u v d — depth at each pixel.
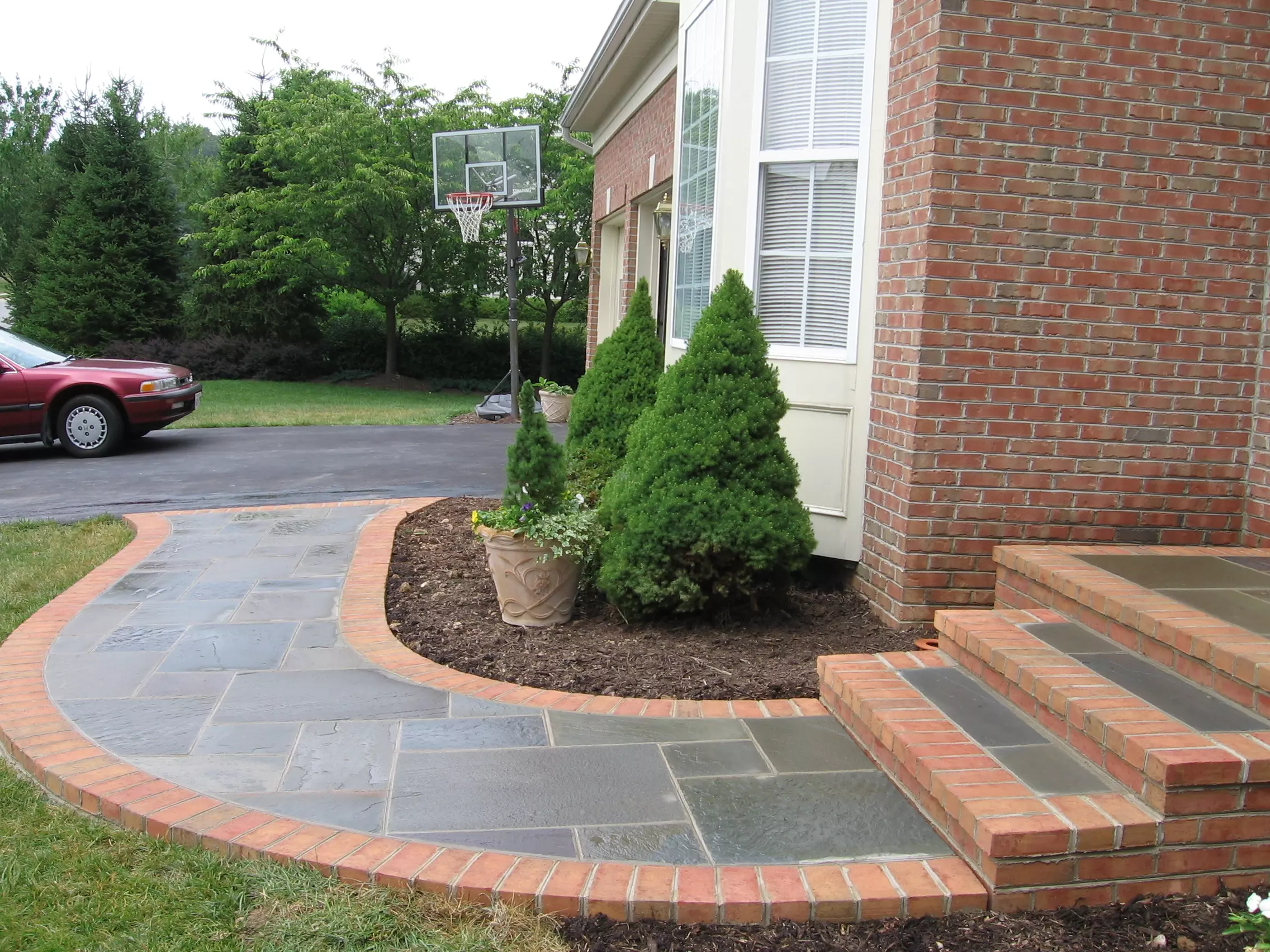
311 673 4.15
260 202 22.72
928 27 4.51
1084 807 2.69
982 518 4.71
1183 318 4.71
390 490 8.66
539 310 25.83
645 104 11.39
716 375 4.82
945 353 4.59
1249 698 3.01
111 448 10.84
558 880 2.62
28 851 2.83
